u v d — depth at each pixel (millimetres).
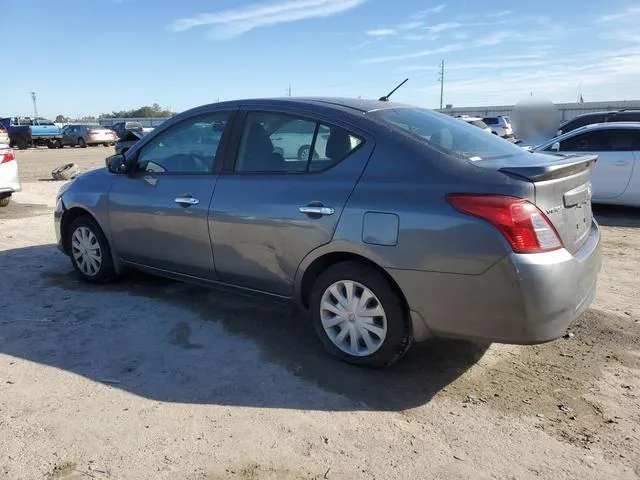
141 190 4816
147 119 68062
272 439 2945
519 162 3492
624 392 3447
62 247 5773
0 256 6699
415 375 3658
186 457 2785
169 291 5285
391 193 3395
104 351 3990
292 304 4035
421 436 2990
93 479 2609
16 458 2758
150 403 3291
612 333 4344
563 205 3312
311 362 3824
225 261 4246
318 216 3633
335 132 3770
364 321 3607
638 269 6234
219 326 4449
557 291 3086
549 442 2938
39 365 3768
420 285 3285
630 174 9562
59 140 38406
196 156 4523
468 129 4184
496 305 3096
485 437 2982
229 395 3393
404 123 3814
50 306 4895
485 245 3059
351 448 2879
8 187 10242
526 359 3898
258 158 4117
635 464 2758
